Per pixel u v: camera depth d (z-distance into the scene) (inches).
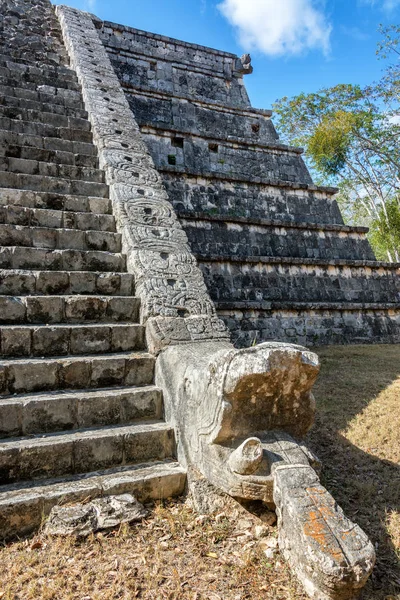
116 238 226.5
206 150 498.6
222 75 633.0
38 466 129.7
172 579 101.6
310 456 123.5
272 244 431.5
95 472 136.1
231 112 576.4
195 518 123.6
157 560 107.3
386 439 176.2
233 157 515.2
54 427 143.6
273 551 110.5
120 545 112.0
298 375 123.7
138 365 169.6
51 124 306.5
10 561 105.5
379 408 205.2
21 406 139.5
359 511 131.7
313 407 131.5
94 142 305.9
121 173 265.3
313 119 916.6
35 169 256.5
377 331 425.7
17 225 212.7
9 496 118.0
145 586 99.1
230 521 121.8
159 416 161.0
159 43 602.2
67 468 133.5
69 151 287.1
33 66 386.6
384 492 141.3
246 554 109.3
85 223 231.1
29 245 208.4
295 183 492.1
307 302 401.7
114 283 201.6
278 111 949.8
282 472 114.3
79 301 183.9
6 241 204.2
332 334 401.7
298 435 132.3
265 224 430.9
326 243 463.5
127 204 239.6
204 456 129.9
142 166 280.7
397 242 857.5
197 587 99.5
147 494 131.6
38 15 486.9
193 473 133.7
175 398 151.6
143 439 145.5
